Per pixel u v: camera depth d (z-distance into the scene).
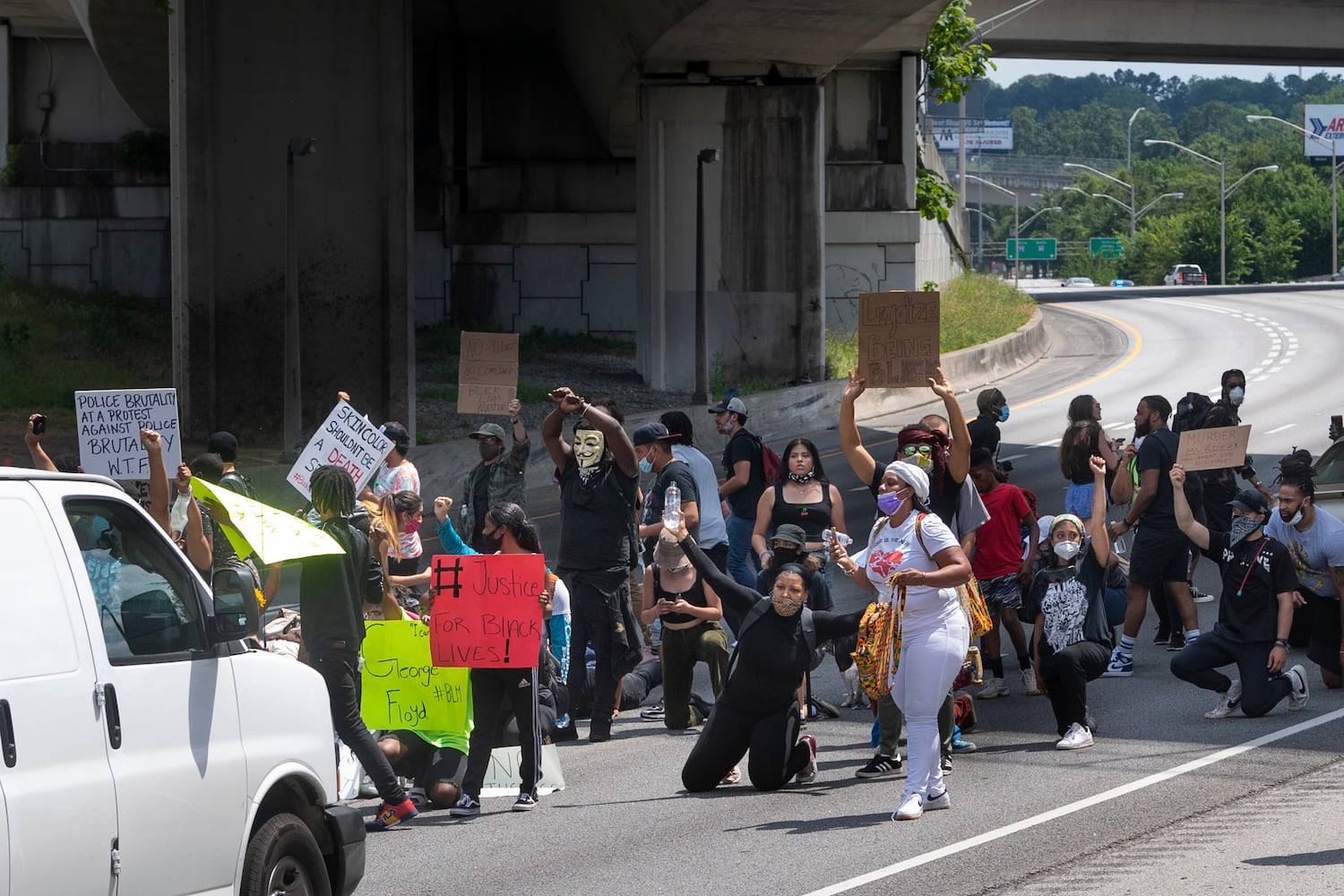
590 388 65.00
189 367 49.38
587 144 89.31
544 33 85.06
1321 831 14.72
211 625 11.24
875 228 85.69
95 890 9.48
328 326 50.00
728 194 65.81
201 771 10.56
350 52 49.50
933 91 89.88
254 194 49.38
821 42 60.41
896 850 14.55
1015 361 80.00
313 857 11.86
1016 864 13.96
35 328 72.44
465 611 16.44
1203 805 15.84
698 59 64.56
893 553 15.73
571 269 88.25
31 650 9.36
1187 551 23.00
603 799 17.19
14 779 8.99
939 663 15.66
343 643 15.75
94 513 10.51
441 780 17.27
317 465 21.28
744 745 17.22
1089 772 17.41
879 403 67.44
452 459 46.09
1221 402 27.47
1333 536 21.23
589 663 22.42
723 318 66.19
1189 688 22.03
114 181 88.50
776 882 13.70
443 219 88.31
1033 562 21.70
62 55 89.81
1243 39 114.38
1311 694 21.53
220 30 48.78
